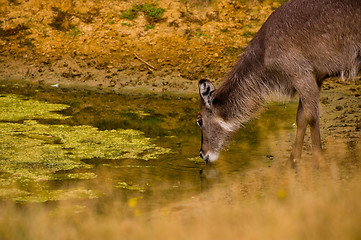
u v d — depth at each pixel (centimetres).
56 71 3434
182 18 3975
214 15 4006
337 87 2966
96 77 3334
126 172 1819
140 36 3816
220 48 3659
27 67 3491
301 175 1575
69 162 1919
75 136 2248
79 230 1183
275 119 2495
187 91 3111
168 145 2136
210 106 1786
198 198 1512
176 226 1124
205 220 1157
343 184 1395
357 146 1906
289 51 1642
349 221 1009
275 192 1405
